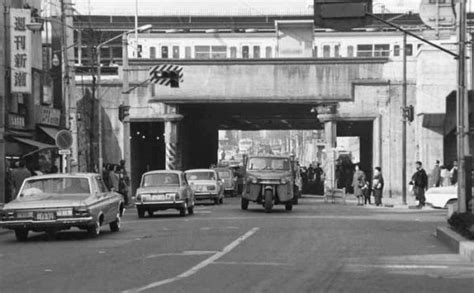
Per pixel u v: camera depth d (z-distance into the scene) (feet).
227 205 129.49
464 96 64.44
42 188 64.39
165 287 35.53
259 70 167.63
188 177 135.85
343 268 43.27
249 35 196.13
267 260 46.55
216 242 58.29
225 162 299.79
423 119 153.58
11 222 59.57
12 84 112.27
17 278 39.09
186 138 194.39
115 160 172.14
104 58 250.98
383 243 58.34
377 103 164.96
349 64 165.37
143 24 260.62
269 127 258.98
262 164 105.70
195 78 169.27
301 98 166.40
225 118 217.97
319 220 84.48
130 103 171.42
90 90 171.32
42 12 154.20
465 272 42.11
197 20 264.11
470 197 63.87
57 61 142.82
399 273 41.47
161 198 91.50
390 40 191.62
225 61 167.94
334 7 62.59
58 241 60.95
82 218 60.18
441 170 120.47
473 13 153.99
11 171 88.02
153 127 202.39
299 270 42.04
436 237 63.52
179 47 198.49
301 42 184.85
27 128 125.18
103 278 38.75
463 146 64.23
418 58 156.97
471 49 120.67
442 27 70.69
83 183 64.85
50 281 37.88
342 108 166.09
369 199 131.85
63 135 96.99
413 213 100.94
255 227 73.56
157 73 134.00
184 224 78.95
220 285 36.24
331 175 162.50
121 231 70.69
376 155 164.55
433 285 37.27
